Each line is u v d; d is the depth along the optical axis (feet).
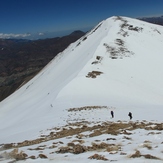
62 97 166.40
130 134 57.21
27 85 432.25
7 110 257.75
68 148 47.14
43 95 244.83
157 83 227.40
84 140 56.13
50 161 40.16
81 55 329.72
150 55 289.74
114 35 326.24
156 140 47.57
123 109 127.85
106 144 47.21
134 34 347.77
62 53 490.90
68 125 90.79
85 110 127.03
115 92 182.09
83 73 209.05
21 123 130.11
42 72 458.91
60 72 327.67
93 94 173.47
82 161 37.68
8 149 61.57
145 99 176.04
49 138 71.15
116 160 35.86
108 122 88.48
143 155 36.63
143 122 79.10
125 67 242.37
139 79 226.38
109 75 215.92
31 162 40.98
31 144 66.28
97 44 297.94
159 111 111.34
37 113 154.71
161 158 34.71
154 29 396.98
